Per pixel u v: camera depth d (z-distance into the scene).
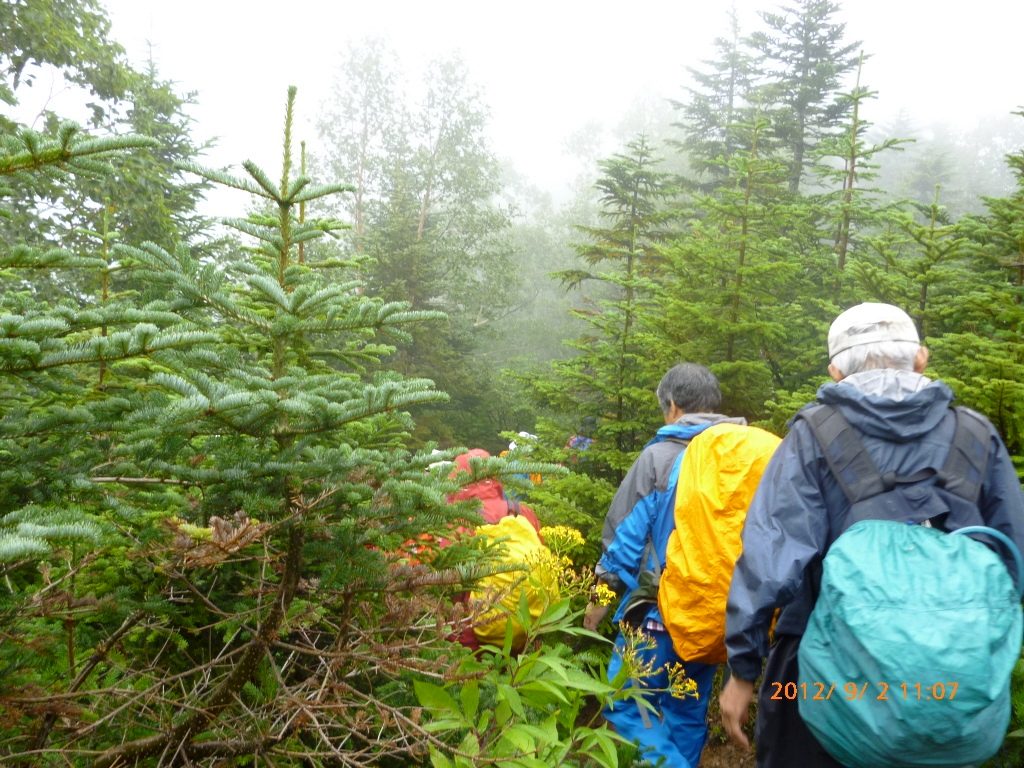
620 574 2.57
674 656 2.55
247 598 2.39
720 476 2.30
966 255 4.84
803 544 1.65
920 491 1.61
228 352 1.85
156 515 2.02
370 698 1.89
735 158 5.92
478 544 2.46
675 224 15.66
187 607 2.30
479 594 2.24
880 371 1.76
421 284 15.69
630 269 6.06
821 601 1.53
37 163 1.62
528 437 5.68
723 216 5.99
